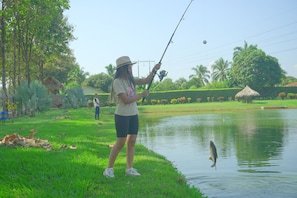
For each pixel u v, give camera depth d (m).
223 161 9.02
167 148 11.54
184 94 64.56
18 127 13.56
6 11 22.48
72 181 4.98
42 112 27.95
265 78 69.38
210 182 6.68
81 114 27.11
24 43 31.09
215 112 40.03
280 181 6.73
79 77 80.44
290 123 21.31
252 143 12.55
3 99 22.48
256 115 31.08
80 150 7.76
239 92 58.62
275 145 11.94
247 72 69.69
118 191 4.78
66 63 52.44
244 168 8.05
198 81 100.81
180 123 23.28
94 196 4.50
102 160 6.81
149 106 53.53
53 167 5.78
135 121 5.62
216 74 102.06
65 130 12.66
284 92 67.38
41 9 26.92
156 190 4.91
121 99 5.39
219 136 14.99
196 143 12.71
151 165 6.74
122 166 6.40
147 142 13.23
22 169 5.62
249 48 80.50
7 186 4.70
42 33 28.53
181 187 5.31
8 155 6.46
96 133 12.88
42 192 4.47
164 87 80.06
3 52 22.78
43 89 26.47
